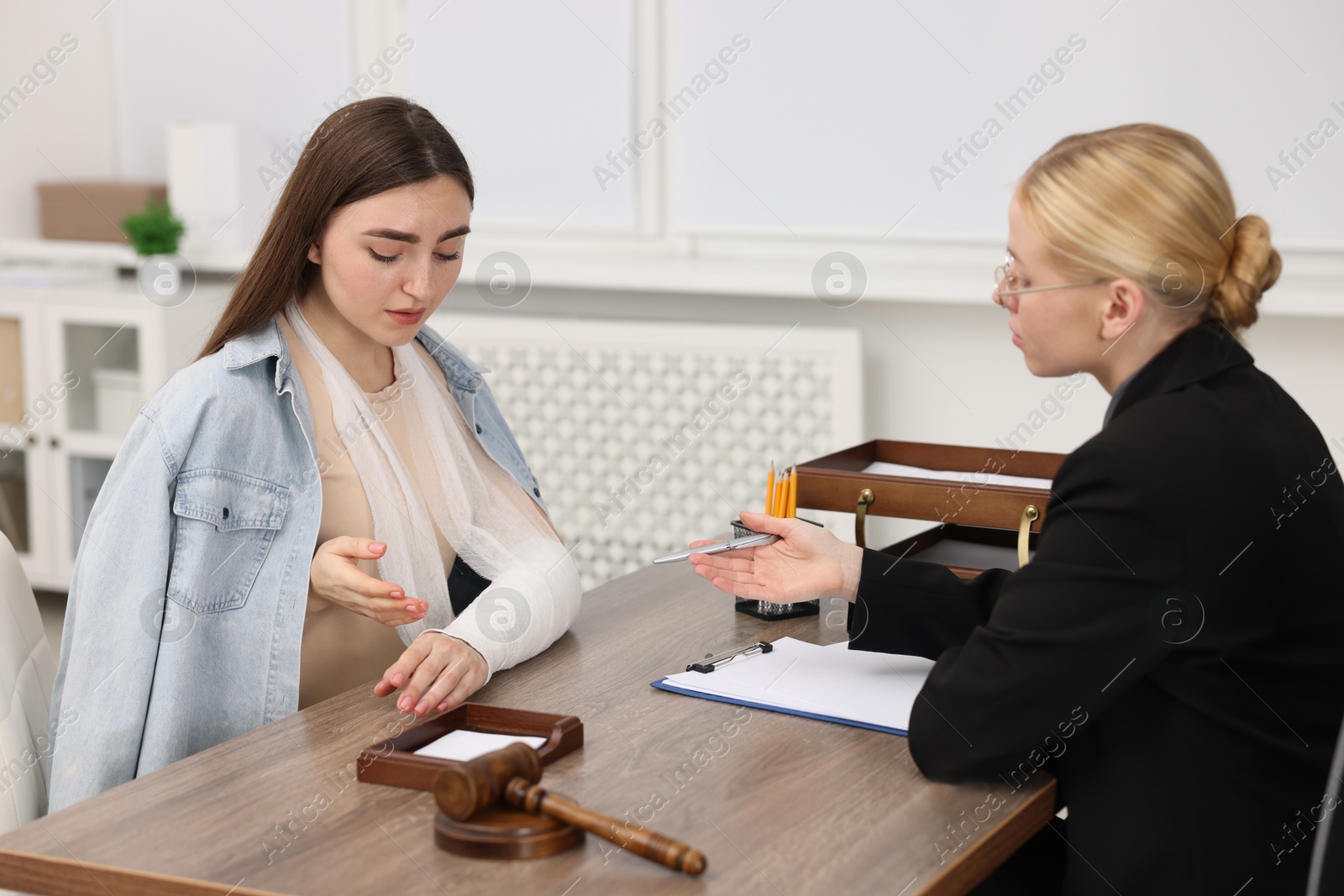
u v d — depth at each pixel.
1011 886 1.25
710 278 2.89
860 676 1.29
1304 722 1.11
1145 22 2.57
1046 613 1.06
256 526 1.38
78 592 1.33
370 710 1.22
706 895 0.87
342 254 1.37
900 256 2.90
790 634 1.44
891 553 1.47
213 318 3.35
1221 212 1.12
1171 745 1.09
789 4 2.88
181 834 0.96
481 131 3.23
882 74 2.82
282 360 1.42
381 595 1.32
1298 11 2.45
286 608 1.37
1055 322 1.16
